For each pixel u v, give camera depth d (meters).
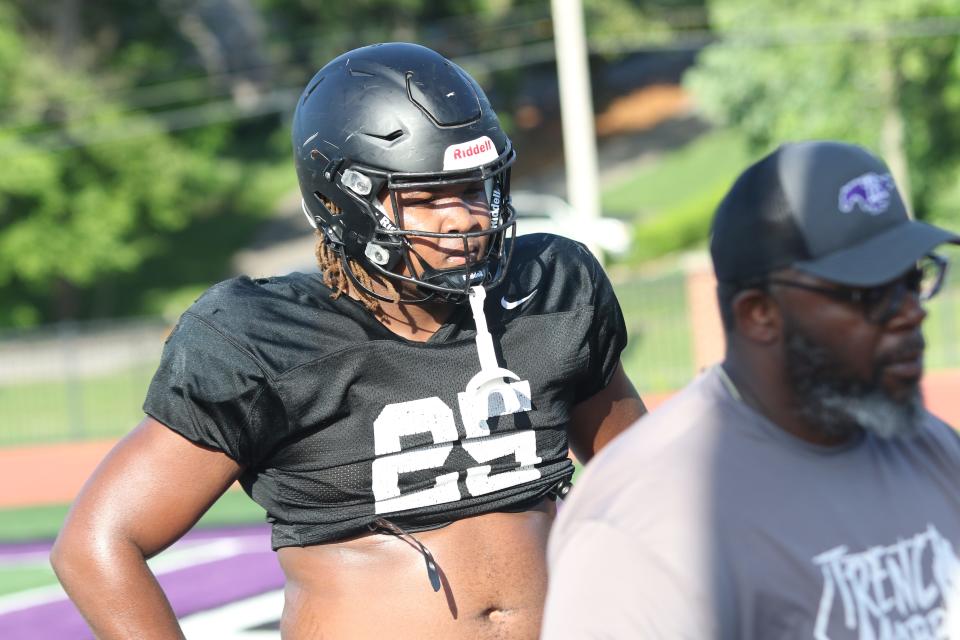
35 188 85.94
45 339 56.97
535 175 109.19
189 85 105.19
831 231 6.13
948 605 6.41
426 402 8.73
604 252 78.31
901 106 73.75
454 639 8.58
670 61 130.62
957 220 76.06
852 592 6.14
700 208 83.12
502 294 9.17
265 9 114.44
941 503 6.64
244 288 8.95
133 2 102.81
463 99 8.89
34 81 89.00
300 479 8.77
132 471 8.62
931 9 68.12
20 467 43.19
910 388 6.27
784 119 73.06
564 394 9.24
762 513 6.14
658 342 51.28
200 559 27.08
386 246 8.73
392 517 8.67
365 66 9.03
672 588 5.93
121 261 90.50
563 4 53.31
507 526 8.88
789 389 6.33
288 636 8.94
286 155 120.81
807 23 70.38
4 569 28.09
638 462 6.23
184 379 8.57
